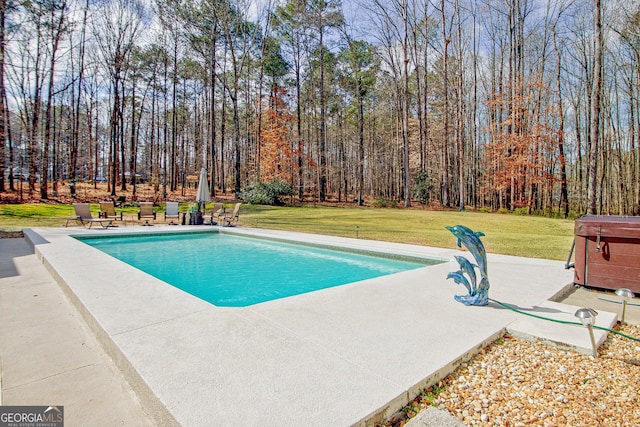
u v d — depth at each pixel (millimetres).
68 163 25328
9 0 14523
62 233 9164
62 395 2121
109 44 19969
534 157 19719
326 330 2811
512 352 2637
